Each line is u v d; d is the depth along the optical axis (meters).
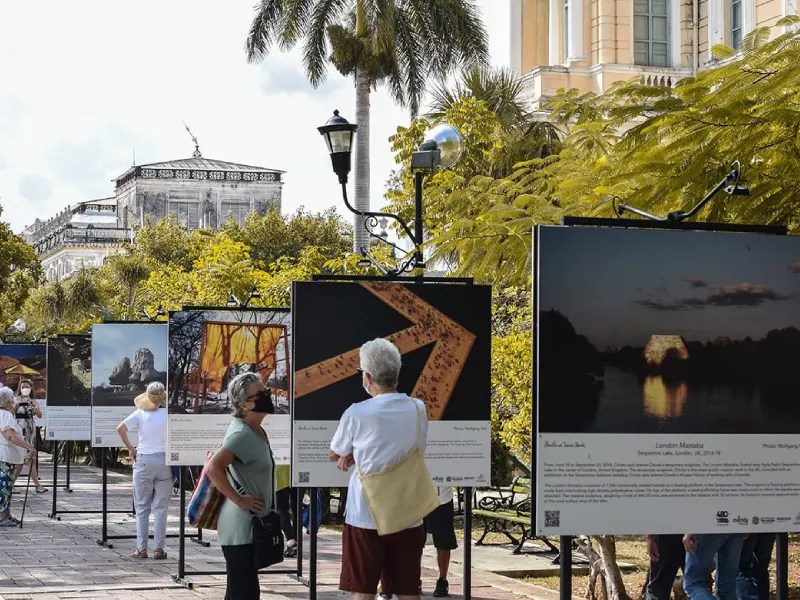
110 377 16.05
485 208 14.84
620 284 7.03
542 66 33.31
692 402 7.10
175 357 12.34
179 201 106.62
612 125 10.53
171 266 33.34
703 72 10.08
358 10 32.53
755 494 7.18
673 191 9.69
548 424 6.92
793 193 9.52
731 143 9.55
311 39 32.97
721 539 8.17
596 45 33.28
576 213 11.35
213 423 12.37
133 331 16.19
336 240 67.62
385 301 9.19
